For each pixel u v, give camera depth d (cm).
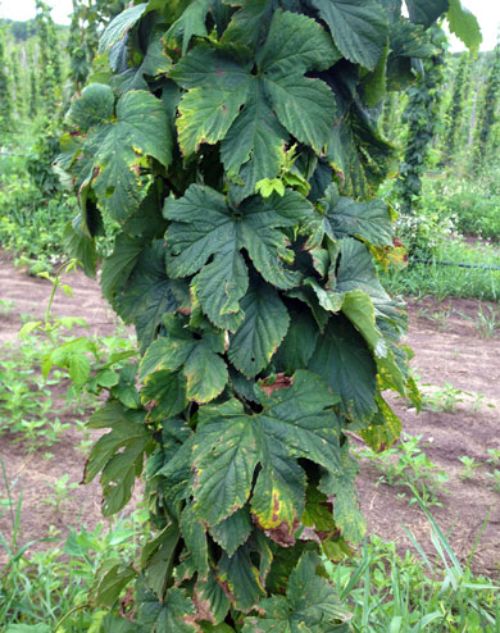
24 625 223
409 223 885
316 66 147
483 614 267
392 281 814
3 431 438
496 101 1952
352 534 163
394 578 261
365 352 161
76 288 762
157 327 170
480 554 343
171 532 174
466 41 176
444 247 960
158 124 151
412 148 911
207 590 166
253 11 147
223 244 149
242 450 149
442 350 655
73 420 459
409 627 246
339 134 164
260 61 151
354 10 148
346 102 161
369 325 148
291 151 149
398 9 163
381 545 324
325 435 152
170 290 167
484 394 548
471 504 391
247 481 147
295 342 160
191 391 150
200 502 146
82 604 220
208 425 151
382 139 169
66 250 182
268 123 149
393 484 406
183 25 149
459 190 1490
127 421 180
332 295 147
